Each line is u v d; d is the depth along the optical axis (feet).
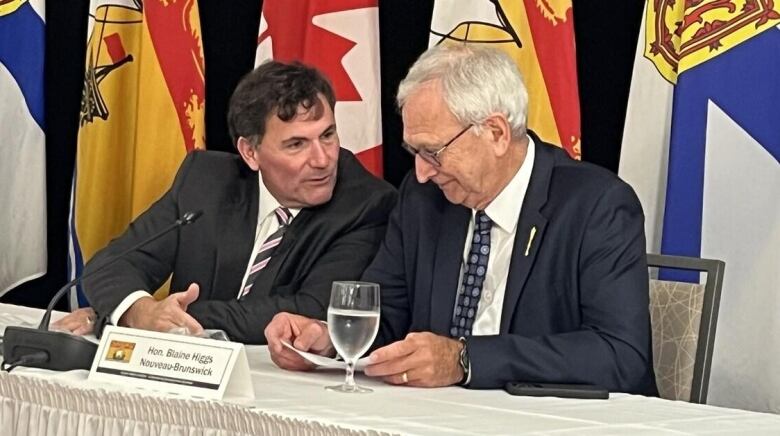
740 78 9.40
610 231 7.11
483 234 7.50
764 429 5.49
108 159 11.81
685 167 9.53
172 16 11.47
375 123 11.01
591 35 10.87
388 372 6.39
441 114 7.01
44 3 11.93
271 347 6.90
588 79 10.91
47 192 12.75
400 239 7.93
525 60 10.28
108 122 11.78
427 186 7.89
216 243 9.05
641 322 6.91
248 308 8.31
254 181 9.25
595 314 6.97
